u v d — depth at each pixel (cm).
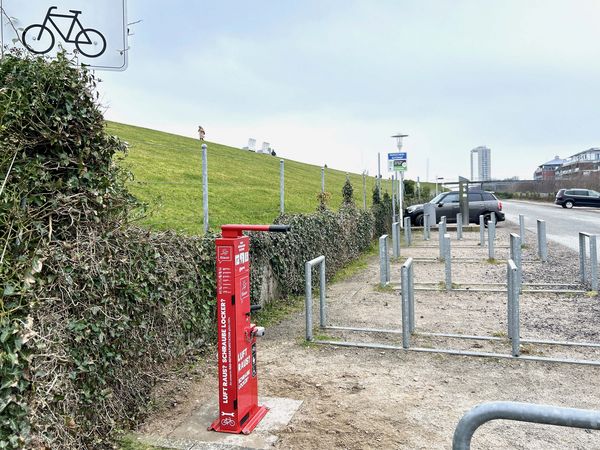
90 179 342
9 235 277
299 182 2481
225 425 372
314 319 707
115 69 419
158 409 411
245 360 380
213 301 554
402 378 479
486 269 1118
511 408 182
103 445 341
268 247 738
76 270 319
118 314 356
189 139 3681
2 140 295
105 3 410
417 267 1172
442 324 673
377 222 1756
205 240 541
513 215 3052
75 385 319
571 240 1675
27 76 313
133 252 390
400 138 1966
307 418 394
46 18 388
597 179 4722
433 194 3906
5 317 256
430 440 358
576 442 354
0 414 253
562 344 568
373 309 767
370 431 372
